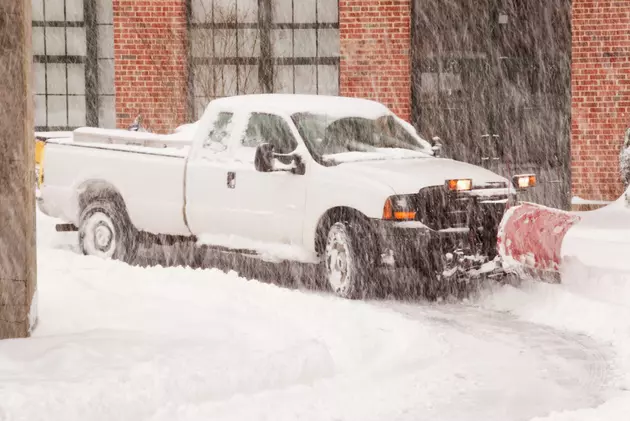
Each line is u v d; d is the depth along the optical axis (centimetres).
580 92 2214
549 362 956
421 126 2272
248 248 1348
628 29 2195
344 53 2269
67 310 1034
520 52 2252
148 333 945
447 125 2267
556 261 1208
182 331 960
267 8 2320
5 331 896
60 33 2362
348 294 1241
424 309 1199
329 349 977
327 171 1273
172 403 774
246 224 1346
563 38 2233
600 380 897
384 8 2258
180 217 1417
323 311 1113
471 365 941
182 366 827
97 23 2362
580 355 984
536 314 1155
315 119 1350
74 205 1531
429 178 1233
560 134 2244
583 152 2216
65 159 1540
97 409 738
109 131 1553
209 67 2305
